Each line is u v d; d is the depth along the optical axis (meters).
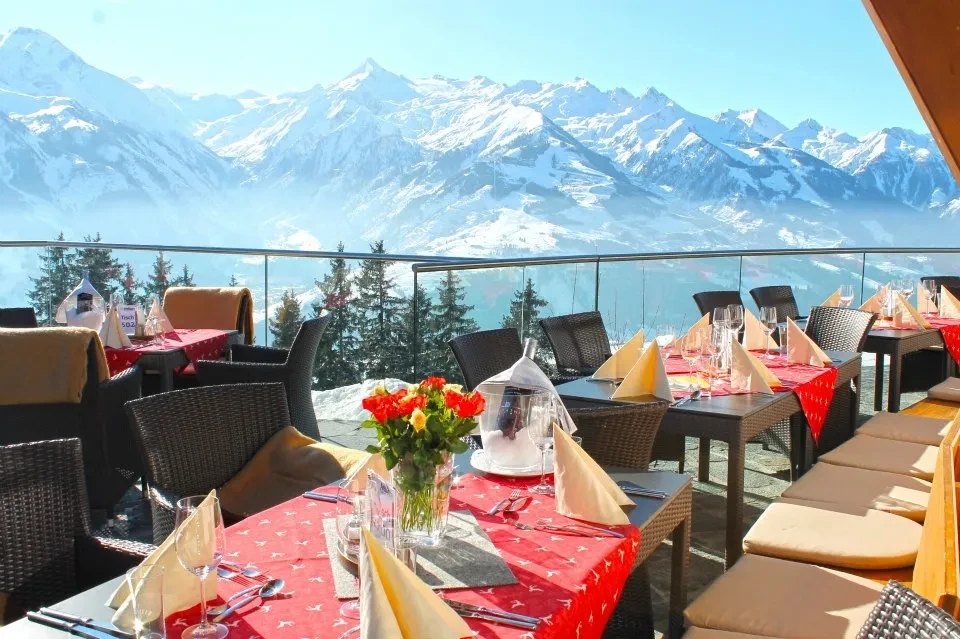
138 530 3.26
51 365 2.90
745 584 1.93
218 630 1.17
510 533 1.55
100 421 3.01
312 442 2.46
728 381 3.12
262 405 2.46
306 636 1.16
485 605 1.25
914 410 4.20
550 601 1.27
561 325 4.03
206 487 2.31
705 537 3.22
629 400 2.78
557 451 1.69
